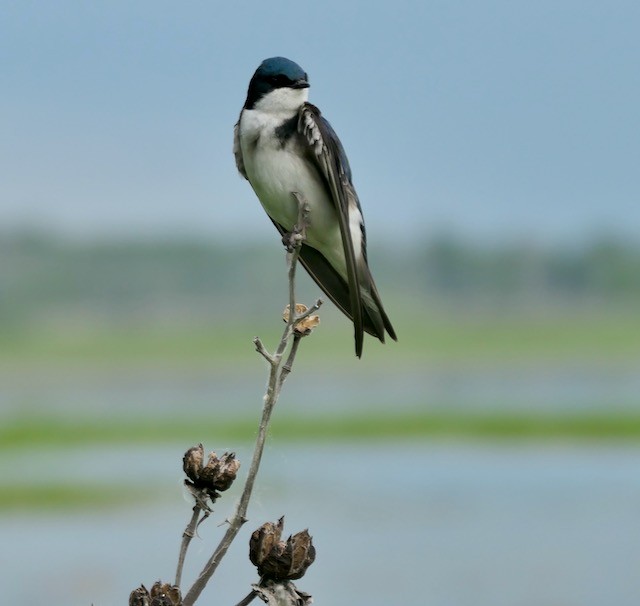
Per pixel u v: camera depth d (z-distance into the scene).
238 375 86.75
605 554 21.94
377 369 91.00
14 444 41.59
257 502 6.29
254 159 7.02
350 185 7.01
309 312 4.70
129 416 49.00
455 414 48.03
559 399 54.34
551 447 40.50
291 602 4.40
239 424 45.88
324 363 98.75
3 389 71.19
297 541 4.43
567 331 127.75
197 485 4.52
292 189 6.95
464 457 37.94
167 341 123.75
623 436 43.06
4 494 29.03
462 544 22.80
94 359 109.75
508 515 26.06
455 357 103.62
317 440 42.88
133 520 25.23
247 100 7.07
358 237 7.03
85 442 41.88
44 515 26.09
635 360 96.94
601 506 27.53
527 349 110.25
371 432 44.66
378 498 28.73
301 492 29.67
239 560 18.52
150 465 35.22
